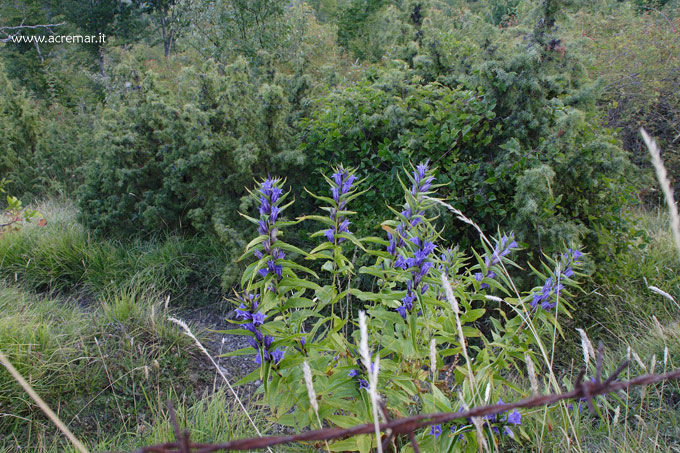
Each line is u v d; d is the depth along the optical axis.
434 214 3.91
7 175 8.27
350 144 4.57
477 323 3.88
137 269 4.87
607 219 4.18
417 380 2.17
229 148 4.88
